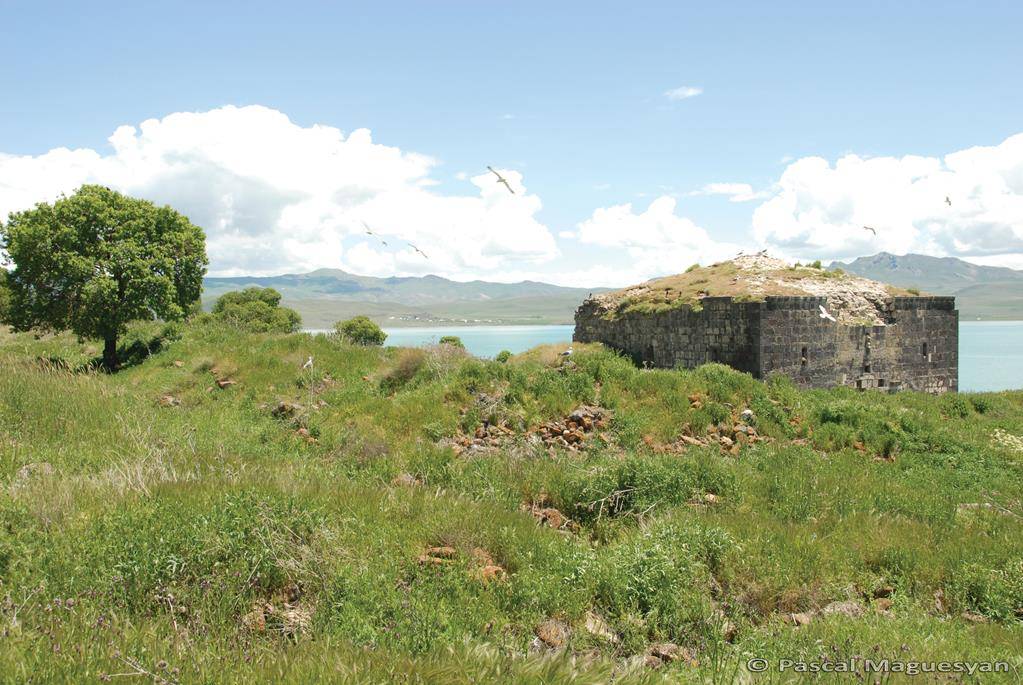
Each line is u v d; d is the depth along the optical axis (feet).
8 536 22.65
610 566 26.25
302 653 17.67
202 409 57.06
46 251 77.56
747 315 88.17
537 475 38.91
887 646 21.91
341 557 23.76
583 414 52.95
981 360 332.39
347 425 51.65
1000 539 33.45
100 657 15.89
